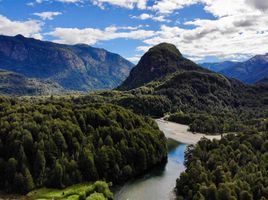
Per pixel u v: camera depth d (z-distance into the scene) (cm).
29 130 17338
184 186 14750
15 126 17512
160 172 18738
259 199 12662
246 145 17988
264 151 17488
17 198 14650
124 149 18100
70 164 16212
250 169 14738
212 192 12675
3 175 15812
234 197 12288
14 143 16525
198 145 19725
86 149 17150
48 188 15588
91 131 18875
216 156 16525
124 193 15625
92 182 16288
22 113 19138
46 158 16525
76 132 18188
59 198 14488
